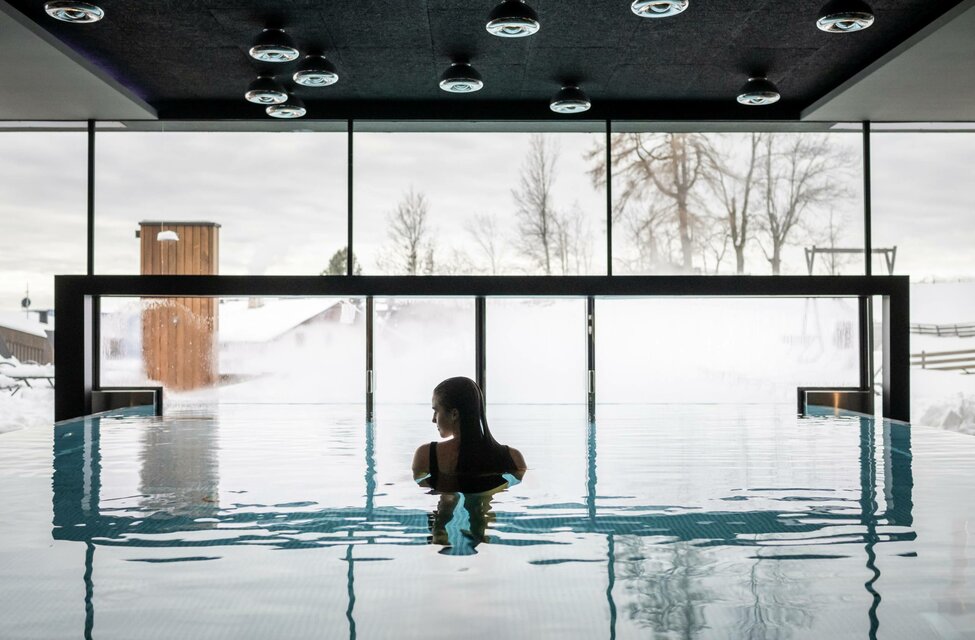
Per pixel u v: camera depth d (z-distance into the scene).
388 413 8.48
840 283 8.52
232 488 4.18
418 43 6.52
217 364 9.48
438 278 8.50
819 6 5.74
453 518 3.42
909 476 4.55
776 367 9.51
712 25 6.11
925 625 2.17
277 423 7.56
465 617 2.23
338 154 8.82
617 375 9.57
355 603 2.34
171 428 7.14
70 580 2.57
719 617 2.23
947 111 8.18
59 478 4.52
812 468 4.84
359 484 4.27
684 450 5.66
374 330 8.89
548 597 2.39
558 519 3.40
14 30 5.84
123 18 5.96
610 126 8.57
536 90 7.93
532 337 9.35
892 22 6.00
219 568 2.69
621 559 2.79
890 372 8.48
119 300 9.24
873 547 2.96
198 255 8.80
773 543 3.01
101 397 8.66
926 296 9.12
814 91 7.88
